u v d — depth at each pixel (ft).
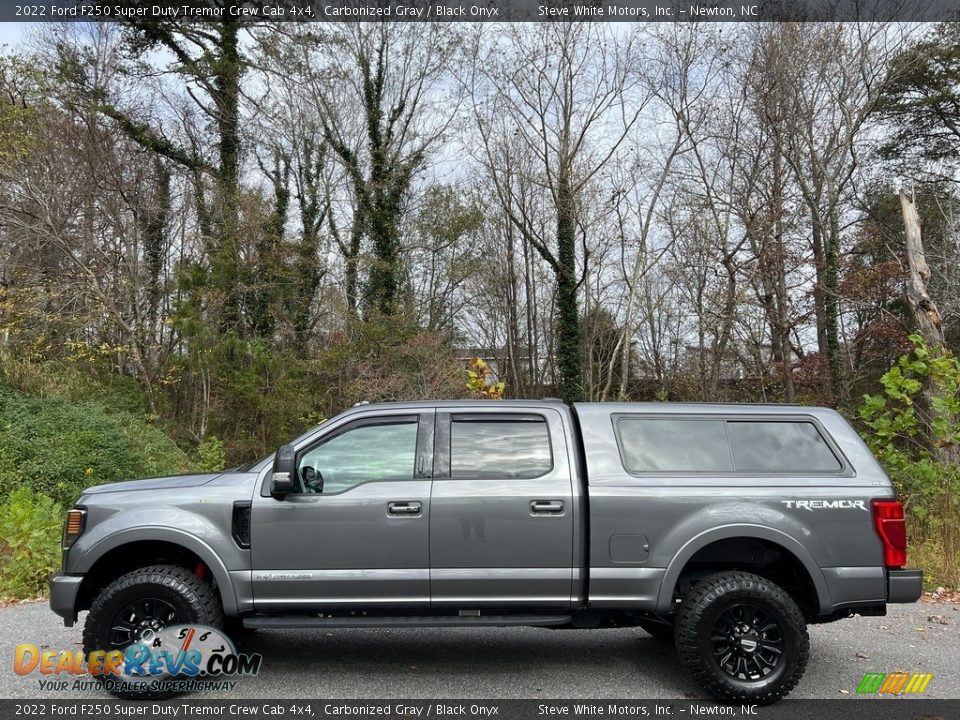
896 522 15.79
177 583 15.93
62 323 63.67
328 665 17.88
